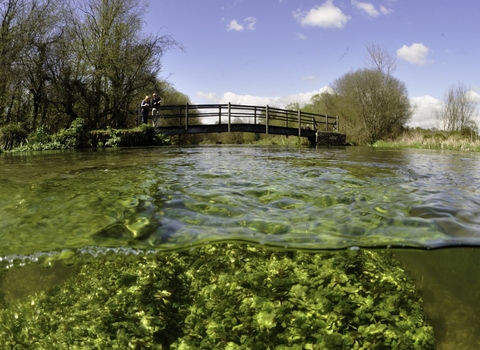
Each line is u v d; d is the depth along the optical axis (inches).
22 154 330.0
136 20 667.4
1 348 67.2
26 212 97.2
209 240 78.3
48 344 67.1
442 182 146.7
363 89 987.9
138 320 69.0
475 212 98.6
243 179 143.3
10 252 73.4
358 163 223.8
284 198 111.9
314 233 82.5
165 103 1014.4
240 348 63.8
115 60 643.5
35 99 589.9
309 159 251.0
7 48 520.4
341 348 64.2
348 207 102.5
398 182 142.7
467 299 76.8
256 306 68.7
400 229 85.2
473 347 72.7
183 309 70.3
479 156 353.1
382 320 68.5
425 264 78.2
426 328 70.4
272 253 77.3
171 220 90.7
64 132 432.5
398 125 1010.7
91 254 75.4
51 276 75.9
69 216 93.9
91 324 69.0
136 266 76.6
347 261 76.3
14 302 73.4
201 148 418.9
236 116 630.5
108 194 115.5
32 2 553.3
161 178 145.6
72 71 637.3
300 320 66.6
